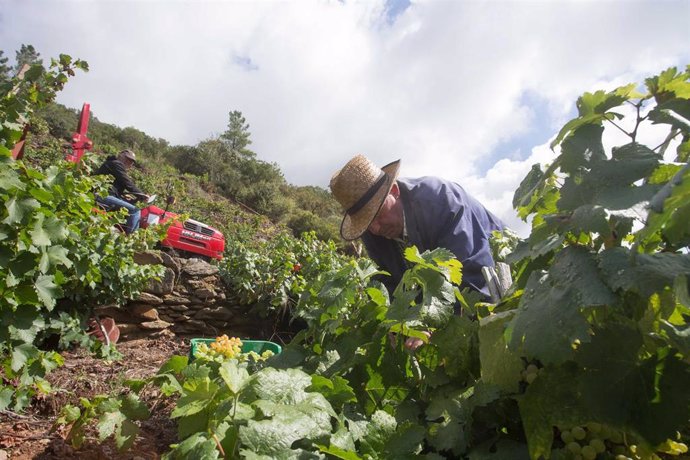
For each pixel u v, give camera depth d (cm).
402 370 160
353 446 113
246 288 802
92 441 208
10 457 201
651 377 86
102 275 549
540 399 99
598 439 97
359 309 189
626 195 92
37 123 2934
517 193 143
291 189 5269
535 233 109
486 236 257
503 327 116
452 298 151
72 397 312
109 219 595
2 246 254
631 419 85
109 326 591
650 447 84
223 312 789
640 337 88
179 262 813
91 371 401
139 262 712
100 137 4028
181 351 621
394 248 297
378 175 268
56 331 453
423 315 144
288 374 127
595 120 109
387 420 127
